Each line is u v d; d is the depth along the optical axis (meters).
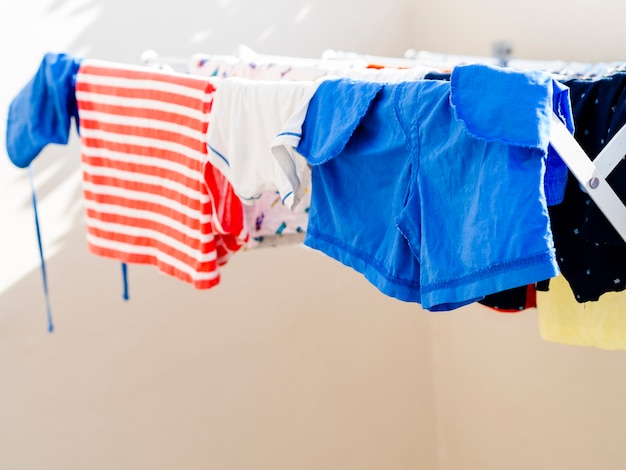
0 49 1.99
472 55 2.26
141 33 2.14
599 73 1.36
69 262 2.14
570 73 1.40
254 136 1.18
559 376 2.24
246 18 2.26
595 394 2.13
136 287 2.22
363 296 2.57
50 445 2.16
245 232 1.37
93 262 2.16
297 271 2.45
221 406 2.39
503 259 0.83
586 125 1.01
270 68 1.42
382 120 1.00
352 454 2.62
